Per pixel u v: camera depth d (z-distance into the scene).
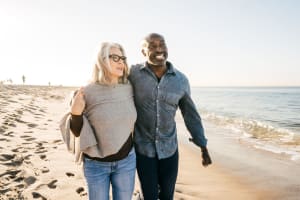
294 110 28.47
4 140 7.01
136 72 3.11
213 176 5.98
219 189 5.20
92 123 2.71
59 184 4.44
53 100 24.52
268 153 8.29
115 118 2.71
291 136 11.55
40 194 4.03
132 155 2.93
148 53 3.10
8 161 5.35
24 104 16.03
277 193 5.06
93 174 2.76
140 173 3.16
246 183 5.57
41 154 6.09
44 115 13.30
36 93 30.20
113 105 2.72
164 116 3.11
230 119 18.66
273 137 11.35
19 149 6.35
